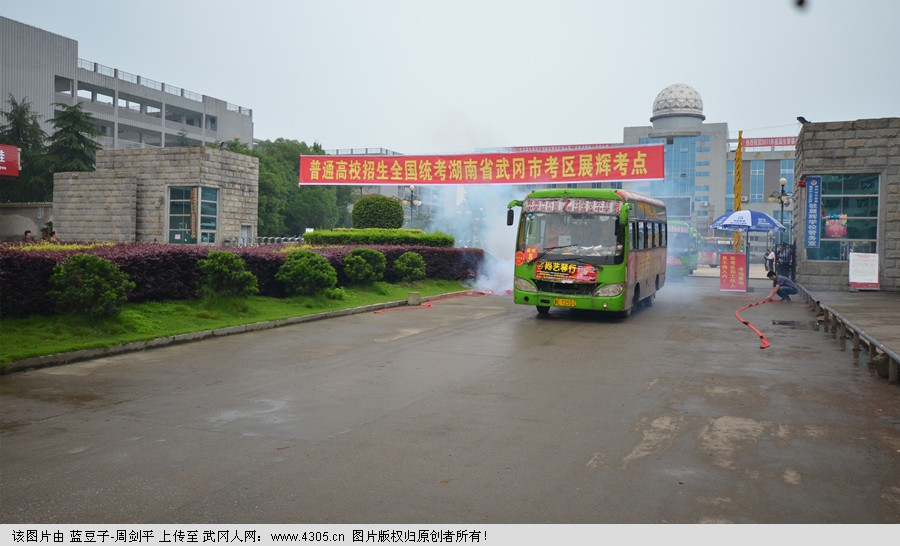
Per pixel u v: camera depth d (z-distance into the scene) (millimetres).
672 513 4594
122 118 62344
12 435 6293
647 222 18203
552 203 15961
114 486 5008
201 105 70000
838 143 22438
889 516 4586
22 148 47125
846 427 6809
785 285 20781
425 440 6215
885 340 9859
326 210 60000
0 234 34719
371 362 10164
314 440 6184
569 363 10242
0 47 52594
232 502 4723
